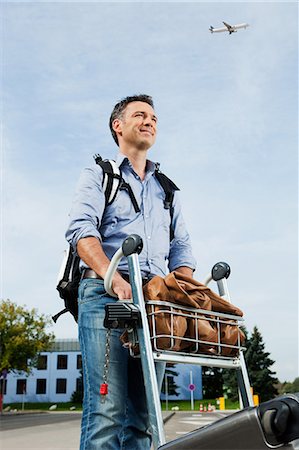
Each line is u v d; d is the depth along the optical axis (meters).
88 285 2.37
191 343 2.06
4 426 16.03
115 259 2.05
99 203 2.46
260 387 47.81
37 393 62.31
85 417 2.30
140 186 2.63
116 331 2.31
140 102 2.71
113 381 2.26
